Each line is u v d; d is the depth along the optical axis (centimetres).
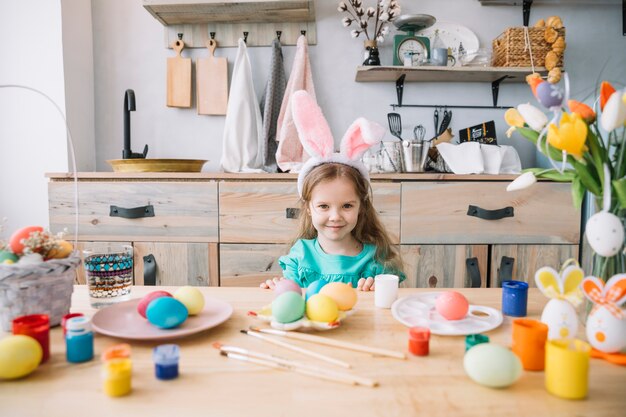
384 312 73
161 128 212
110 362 46
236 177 167
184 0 182
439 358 54
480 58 194
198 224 168
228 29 207
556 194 165
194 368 50
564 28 186
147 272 168
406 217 166
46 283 63
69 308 68
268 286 92
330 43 207
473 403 43
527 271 168
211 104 208
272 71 197
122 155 206
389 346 57
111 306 68
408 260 167
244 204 167
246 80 196
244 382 47
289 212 166
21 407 42
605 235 53
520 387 47
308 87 200
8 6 184
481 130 197
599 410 42
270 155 201
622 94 53
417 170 178
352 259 124
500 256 168
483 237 167
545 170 62
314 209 115
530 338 51
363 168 120
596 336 54
